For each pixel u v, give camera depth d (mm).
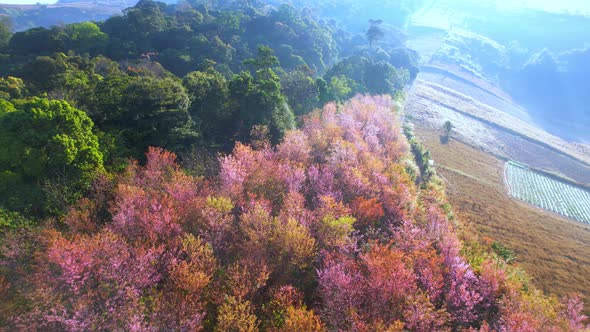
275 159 35812
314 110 53625
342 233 26516
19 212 24484
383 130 53781
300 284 24109
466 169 64625
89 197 28125
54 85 48875
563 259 42469
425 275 24641
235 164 31500
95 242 20984
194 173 32844
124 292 18812
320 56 100250
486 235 44906
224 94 43250
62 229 24906
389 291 22125
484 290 25906
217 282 21703
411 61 120625
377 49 124875
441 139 77250
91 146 29125
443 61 156875
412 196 37781
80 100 39375
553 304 29344
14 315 18562
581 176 73062
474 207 51375
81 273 19609
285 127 43344
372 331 20125
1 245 21453
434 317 21828
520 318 22891
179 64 77188
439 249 29859
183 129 36312
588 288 37719
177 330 18109
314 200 31953
